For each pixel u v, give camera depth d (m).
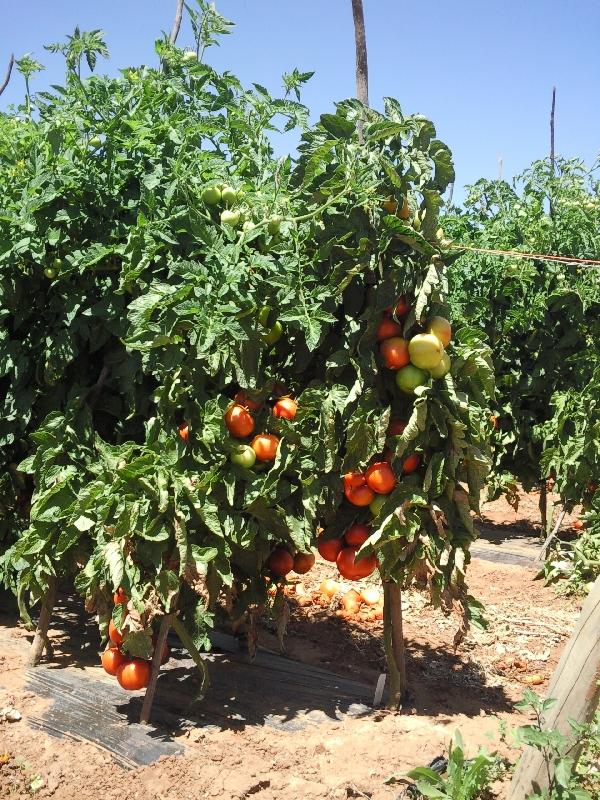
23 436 5.07
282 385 4.31
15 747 3.82
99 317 4.56
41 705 4.19
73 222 4.54
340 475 4.05
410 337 4.07
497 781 3.67
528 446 8.69
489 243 8.95
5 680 4.44
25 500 5.27
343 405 3.96
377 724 4.14
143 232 4.06
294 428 4.01
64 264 4.45
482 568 7.69
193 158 4.29
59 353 4.54
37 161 4.39
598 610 3.29
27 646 4.91
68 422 4.42
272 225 4.00
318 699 4.41
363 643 5.42
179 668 4.69
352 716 4.25
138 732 3.92
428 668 5.05
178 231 4.04
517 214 9.02
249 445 4.02
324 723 4.16
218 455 3.94
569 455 7.72
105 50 4.69
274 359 4.33
